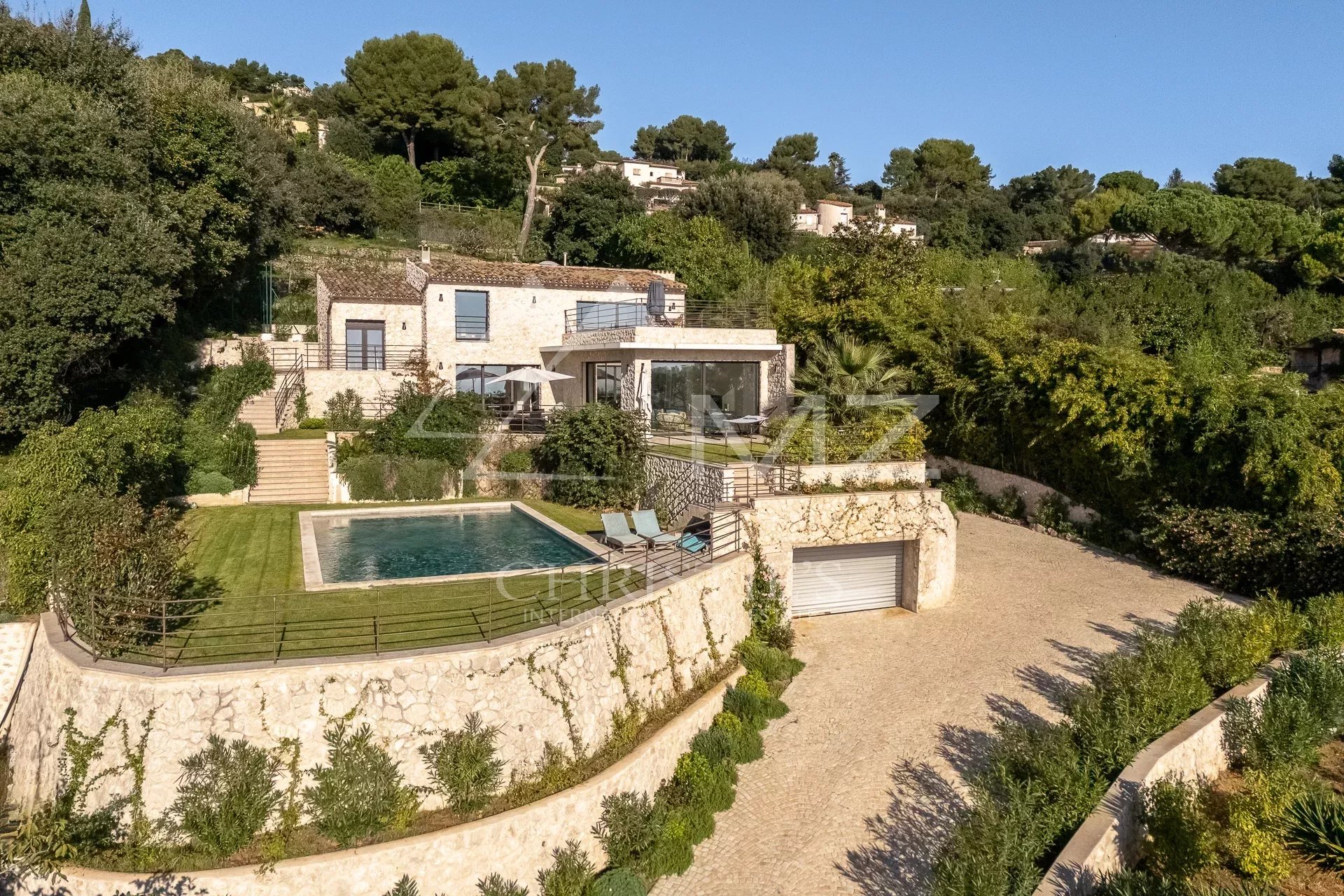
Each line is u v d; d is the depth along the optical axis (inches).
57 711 481.7
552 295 1360.7
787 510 790.5
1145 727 559.5
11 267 778.8
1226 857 499.2
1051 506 1082.1
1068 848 456.1
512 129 2407.7
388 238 2170.3
